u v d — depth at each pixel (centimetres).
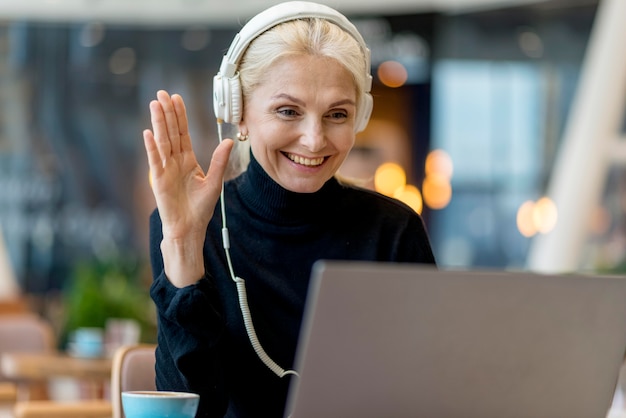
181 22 1109
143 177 1174
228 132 240
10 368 488
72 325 587
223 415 199
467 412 155
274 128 200
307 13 201
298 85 196
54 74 1166
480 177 1074
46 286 1159
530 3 966
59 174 1171
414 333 146
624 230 739
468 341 151
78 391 585
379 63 1055
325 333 142
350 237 220
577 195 712
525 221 1047
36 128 1170
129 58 1165
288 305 212
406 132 1095
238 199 220
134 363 255
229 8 1079
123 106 1171
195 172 190
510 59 1045
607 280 159
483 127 1068
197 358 188
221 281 212
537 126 1040
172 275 188
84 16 1126
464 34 1045
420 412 152
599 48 700
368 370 146
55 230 1166
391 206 229
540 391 160
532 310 154
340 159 206
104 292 596
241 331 208
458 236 1088
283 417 207
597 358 162
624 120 740
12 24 1148
